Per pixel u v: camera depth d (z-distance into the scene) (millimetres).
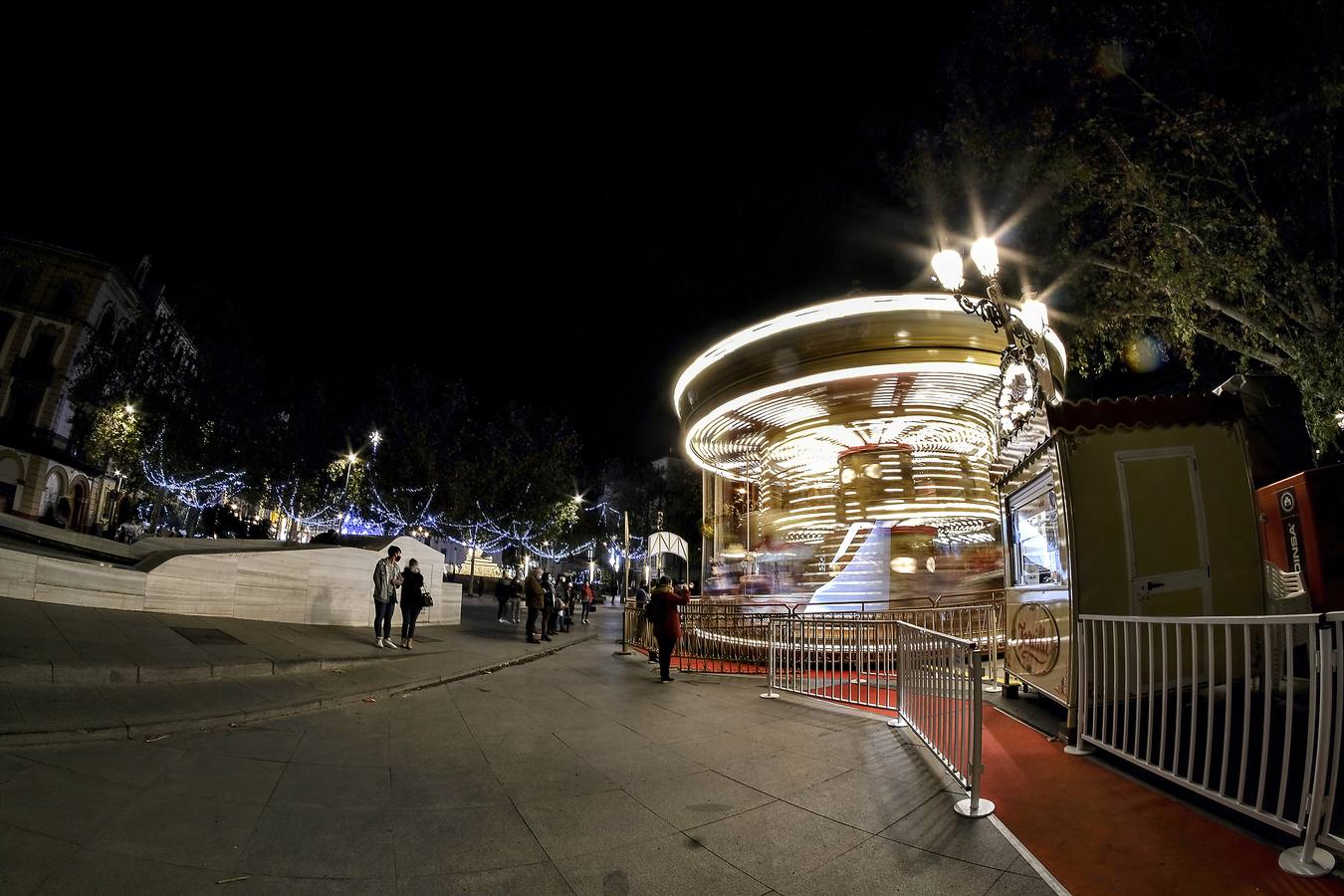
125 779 4492
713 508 21375
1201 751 4984
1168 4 9836
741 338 13609
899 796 4668
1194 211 9617
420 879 3387
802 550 16531
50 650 6652
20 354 36375
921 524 15031
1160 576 5781
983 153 11156
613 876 3463
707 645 12852
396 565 12422
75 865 3256
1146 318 11438
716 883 3389
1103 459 6020
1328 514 6707
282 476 35469
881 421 14414
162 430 30297
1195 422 6086
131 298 41500
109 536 36938
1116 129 10023
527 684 9883
